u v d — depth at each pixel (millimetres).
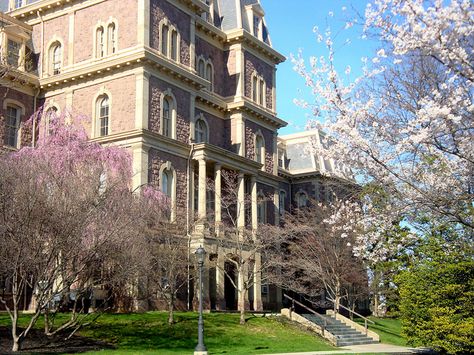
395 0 14562
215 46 47562
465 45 14344
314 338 32844
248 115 47719
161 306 35312
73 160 25812
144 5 37375
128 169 28750
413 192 18141
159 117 37594
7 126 38094
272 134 50938
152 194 30797
